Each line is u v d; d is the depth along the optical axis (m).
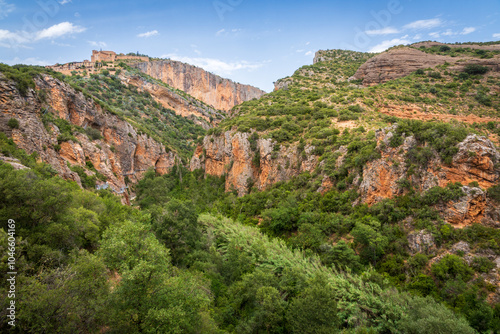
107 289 19.03
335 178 43.97
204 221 47.69
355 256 31.62
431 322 21.48
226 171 72.00
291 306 26.36
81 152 54.34
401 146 36.34
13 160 31.55
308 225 38.25
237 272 34.06
